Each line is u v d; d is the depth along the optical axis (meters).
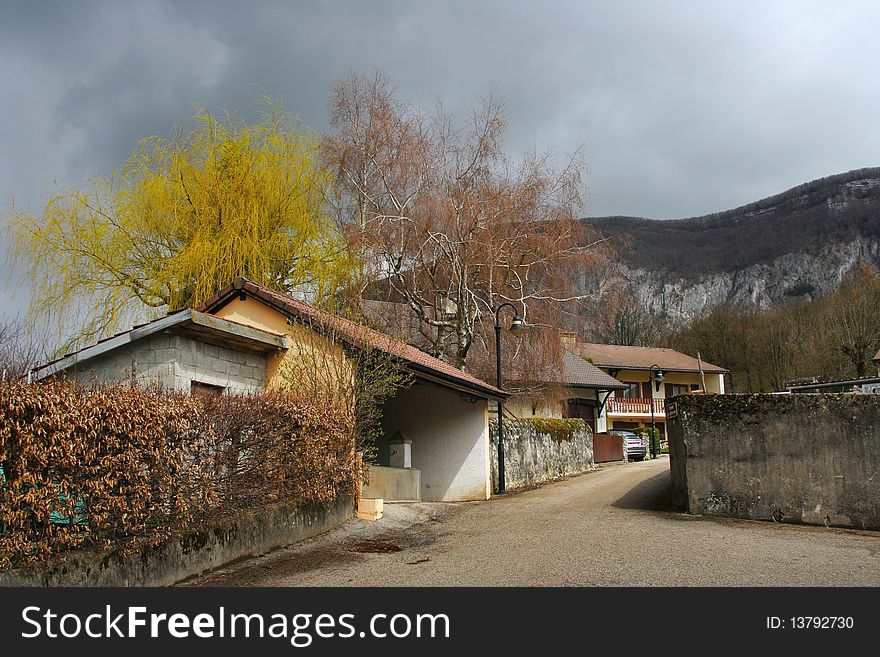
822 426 11.18
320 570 8.10
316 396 10.95
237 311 12.88
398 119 21.45
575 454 25.59
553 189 21.97
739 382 55.00
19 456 5.51
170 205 17.53
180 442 7.37
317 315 12.28
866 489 10.80
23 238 16.27
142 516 6.79
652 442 37.91
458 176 21.56
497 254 21.02
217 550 8.09
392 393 13.51
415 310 21.44
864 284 49.28
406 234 21.06
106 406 6.32
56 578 5.87
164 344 10.14
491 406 23.16
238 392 10.30
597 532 10.32
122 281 17.14
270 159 19.05
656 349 53.69
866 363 45.16
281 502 9.55
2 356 13.10
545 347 21.92
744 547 9.07
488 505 14.74
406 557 8.94
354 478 11.62
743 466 11.51
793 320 53.34
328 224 19.50
